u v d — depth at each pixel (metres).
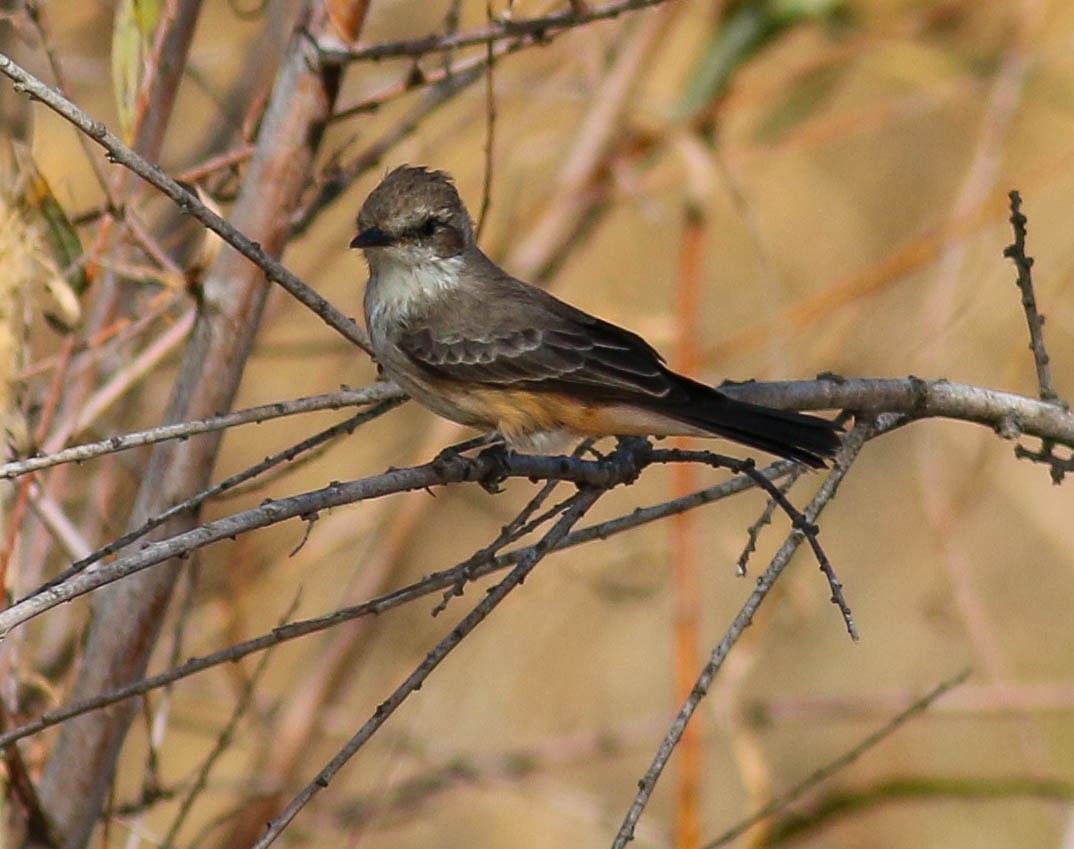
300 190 8.65
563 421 8.72
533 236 13.77
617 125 13.66
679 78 15.59
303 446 7.41
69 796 8.56
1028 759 14.41
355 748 6.08
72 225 8.82
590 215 13.80
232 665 11.98
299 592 9.32
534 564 6.63
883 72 15.45
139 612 8.56
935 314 12.62
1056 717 15.03
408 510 13.48
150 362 9.66
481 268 9.12
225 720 13.69
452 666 14.45
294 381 14.90
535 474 7.46
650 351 8.87
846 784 14.43
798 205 16.44
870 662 15.28
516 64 15.02
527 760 13.15
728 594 14.87
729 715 11.78
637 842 14.21
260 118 9.45
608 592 13.55
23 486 8.52
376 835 14.40
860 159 16.72
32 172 8.72
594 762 15.00
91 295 10.48
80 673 8.62
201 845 12.98
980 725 15.09
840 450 7.68
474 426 8.99
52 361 8.78
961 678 9.34
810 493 14.98
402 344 8.81
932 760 15.09
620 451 7.63
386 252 8.85
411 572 14.42
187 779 10.23
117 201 8.59
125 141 8.73
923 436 12.80
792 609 14.62
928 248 13.27
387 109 14.69
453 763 12.78
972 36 14.82
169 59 9.24
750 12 13.62
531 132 16.11
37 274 8.60
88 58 13.45
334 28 8.48
